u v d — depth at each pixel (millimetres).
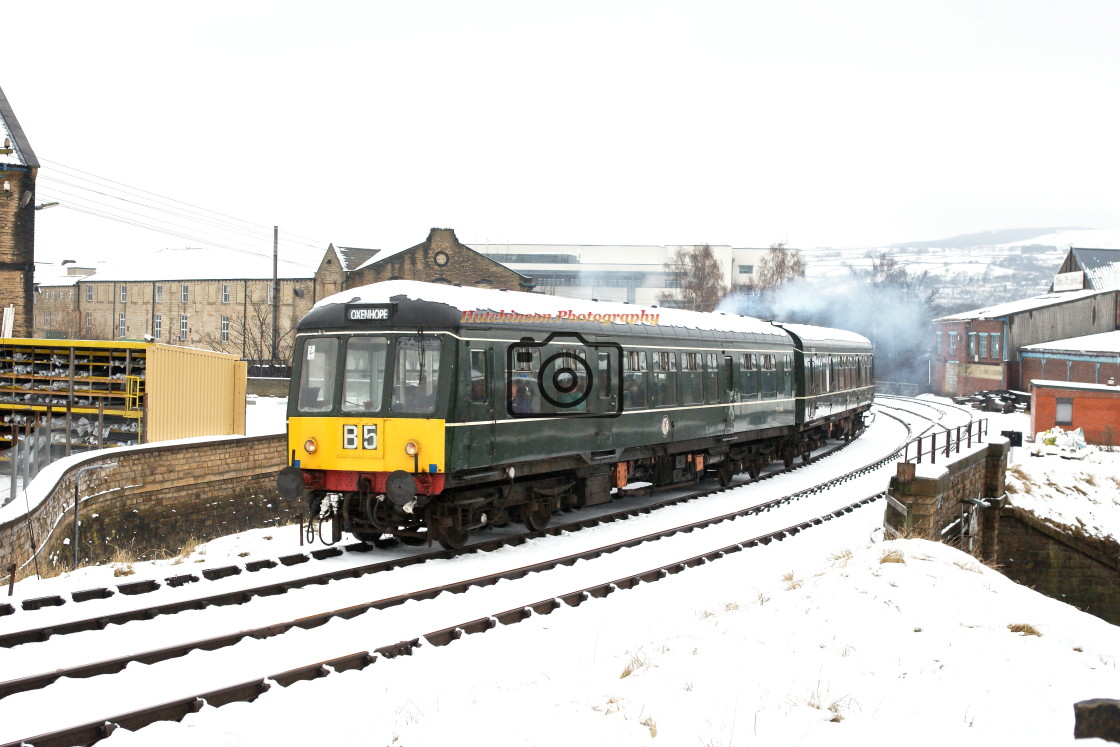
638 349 17766
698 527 16359
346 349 13461
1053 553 22641
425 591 11141
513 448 14258
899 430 38875
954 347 59938
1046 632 9320
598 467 16953
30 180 38688
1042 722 6797
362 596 11195
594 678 8117
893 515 15625
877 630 8867
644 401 17906
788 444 26188
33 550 14734
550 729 6793
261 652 9023
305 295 62094
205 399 26000
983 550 22016
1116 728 5488
